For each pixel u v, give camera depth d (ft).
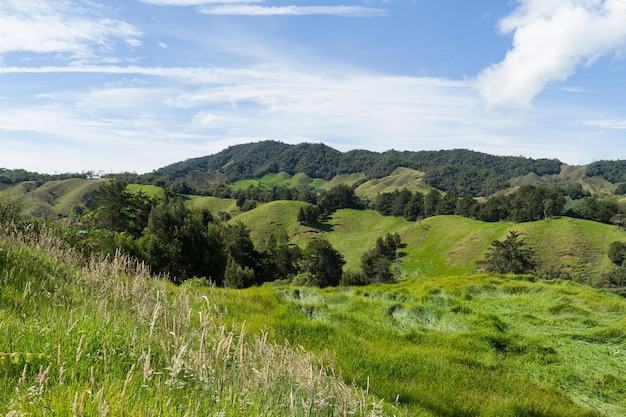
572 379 34.60
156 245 113.29
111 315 17.66
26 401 9.24
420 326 47.50
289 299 52.70
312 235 463.42
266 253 285.64
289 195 594.24
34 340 13.07
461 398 30.14
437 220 463.01
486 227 402.11
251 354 16.20
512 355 39.86
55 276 22.48
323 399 13.79
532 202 413.18
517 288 66.80
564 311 53.47
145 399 11.11
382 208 547.08
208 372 12.75
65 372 11.30
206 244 126.82
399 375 32.40
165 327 15.80
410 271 350.23
